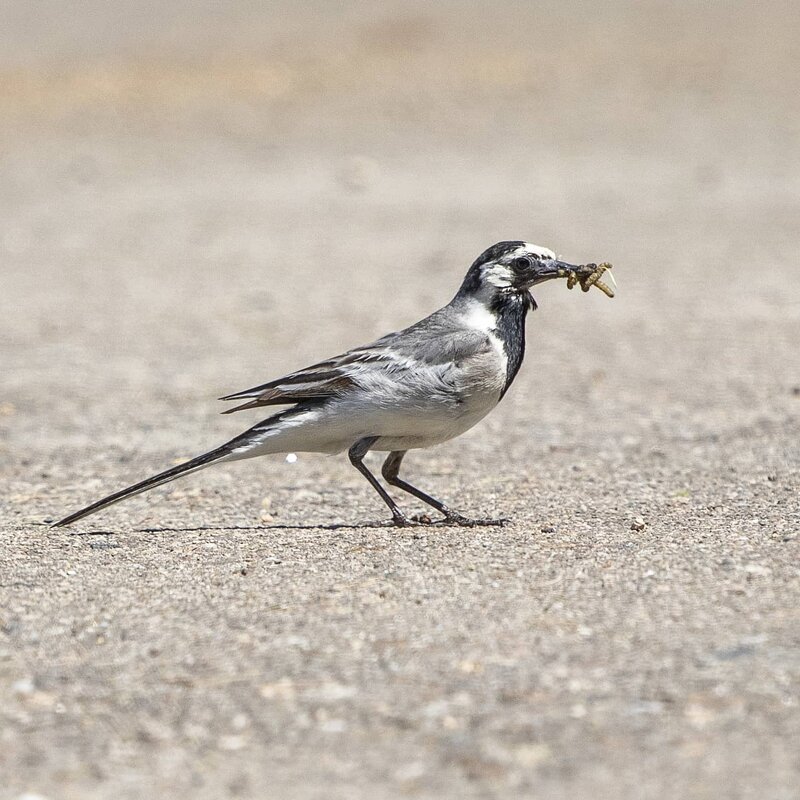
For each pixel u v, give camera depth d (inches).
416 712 270.8
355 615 325.4
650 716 265.0
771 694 271.6
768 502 433.1
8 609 341.1
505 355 418.3
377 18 1994.3
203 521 441.1
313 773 250.1
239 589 350.0
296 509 458.6
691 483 471.2
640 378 683.4
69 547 402.9
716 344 754.8
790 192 1222.3
